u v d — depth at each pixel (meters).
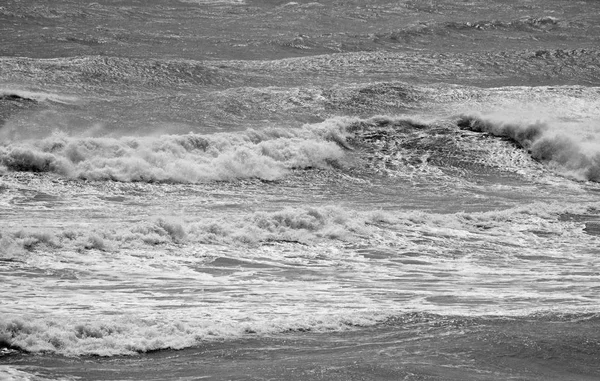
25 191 70.50
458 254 58.41
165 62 125.06
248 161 84.25
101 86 114.25
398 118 101.12
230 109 102.56
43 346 33.97
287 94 110.06
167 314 40.38
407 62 145.25
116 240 53.41
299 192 79.50
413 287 48.97
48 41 151.88
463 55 151.25
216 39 163.75
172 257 52.19
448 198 80.19
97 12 186.25
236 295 44.97
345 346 36.81
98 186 74.19
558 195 84.38
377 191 81.88
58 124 89.69
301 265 53.06
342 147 93.50
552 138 94.94
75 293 43.34
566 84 139.25
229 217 59.94
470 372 34.34
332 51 160.88
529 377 34.44
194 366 33.44
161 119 96.06
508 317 42.09
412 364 34.62
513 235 64.44
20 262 48.16
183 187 77.06
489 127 99.88
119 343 35.06
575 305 45.47
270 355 35.22
